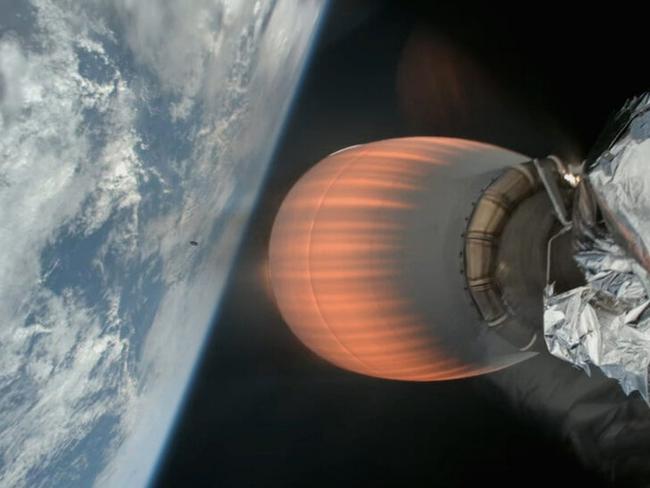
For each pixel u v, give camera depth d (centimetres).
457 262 450
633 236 294
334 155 611
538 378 772
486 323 443
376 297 476
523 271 422
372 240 480
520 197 441
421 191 475
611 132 331
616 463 738
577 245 354
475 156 502
